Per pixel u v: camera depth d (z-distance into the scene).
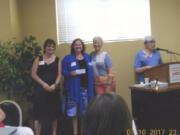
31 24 3.50
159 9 3.89
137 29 3.83
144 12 3.85
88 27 3.64
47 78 2.89
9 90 2.98
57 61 3.01
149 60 3.50
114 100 0.72
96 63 3.14
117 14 3.74
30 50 3.13
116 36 3.75
